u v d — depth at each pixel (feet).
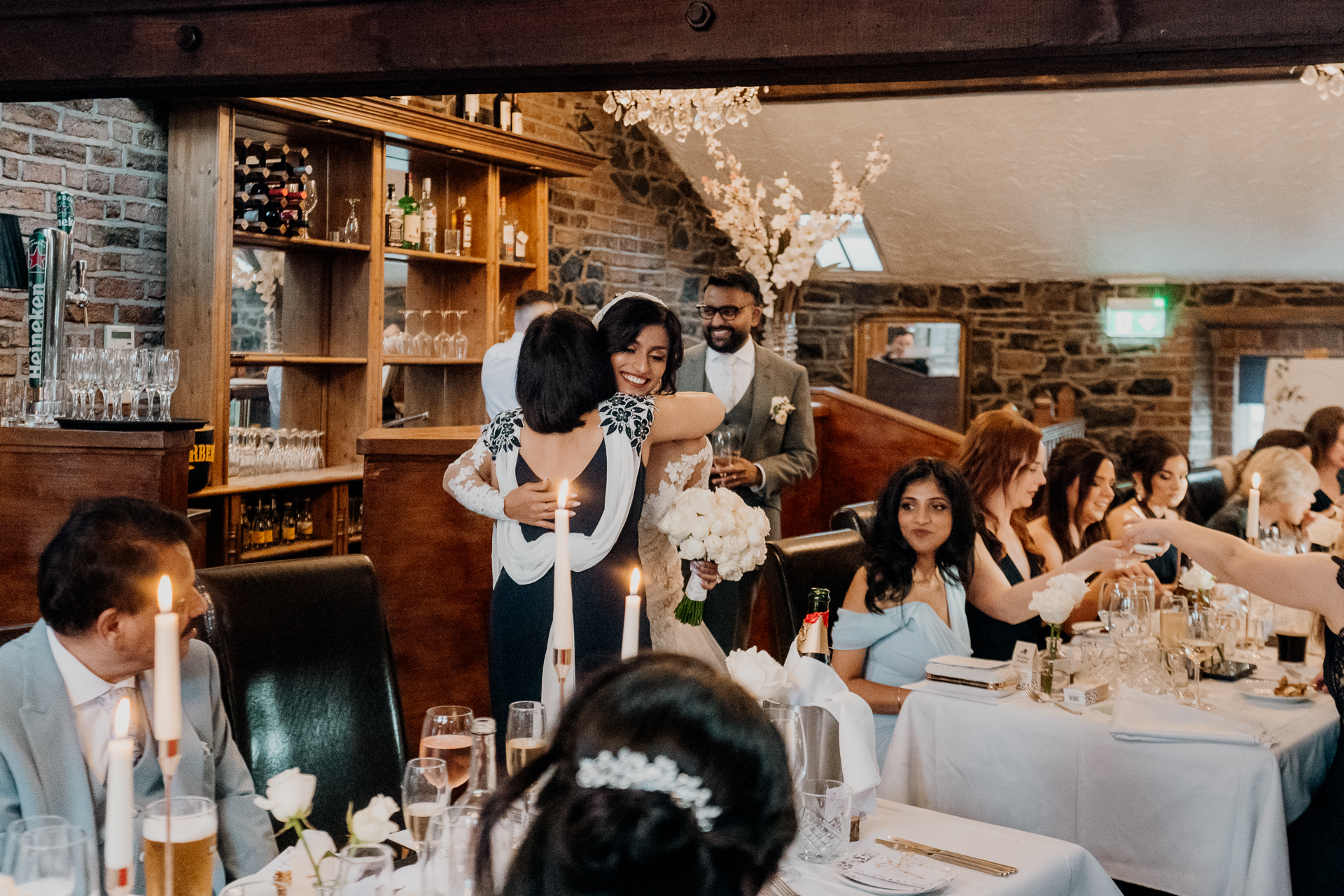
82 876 4.17
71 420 10.83
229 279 16.07
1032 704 8.79
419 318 20.22
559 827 2.78
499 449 8.66
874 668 9.86
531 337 8.32
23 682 5.66
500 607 8.54
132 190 15.74
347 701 7.62
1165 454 14.21
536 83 8.10
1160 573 13.80
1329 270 28.50
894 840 5.95
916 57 7.06
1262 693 9.29
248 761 7.13
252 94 8.59
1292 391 30.17
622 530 8.31
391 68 7.89
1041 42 6.70
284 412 17.88
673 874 2.73
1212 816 7.82
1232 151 24.04
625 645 5.55
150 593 5.63
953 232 29.12
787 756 2.93
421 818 5.13
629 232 25.50
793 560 10.20
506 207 21.67
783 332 21.12
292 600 7.53
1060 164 25.66
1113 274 29.99
